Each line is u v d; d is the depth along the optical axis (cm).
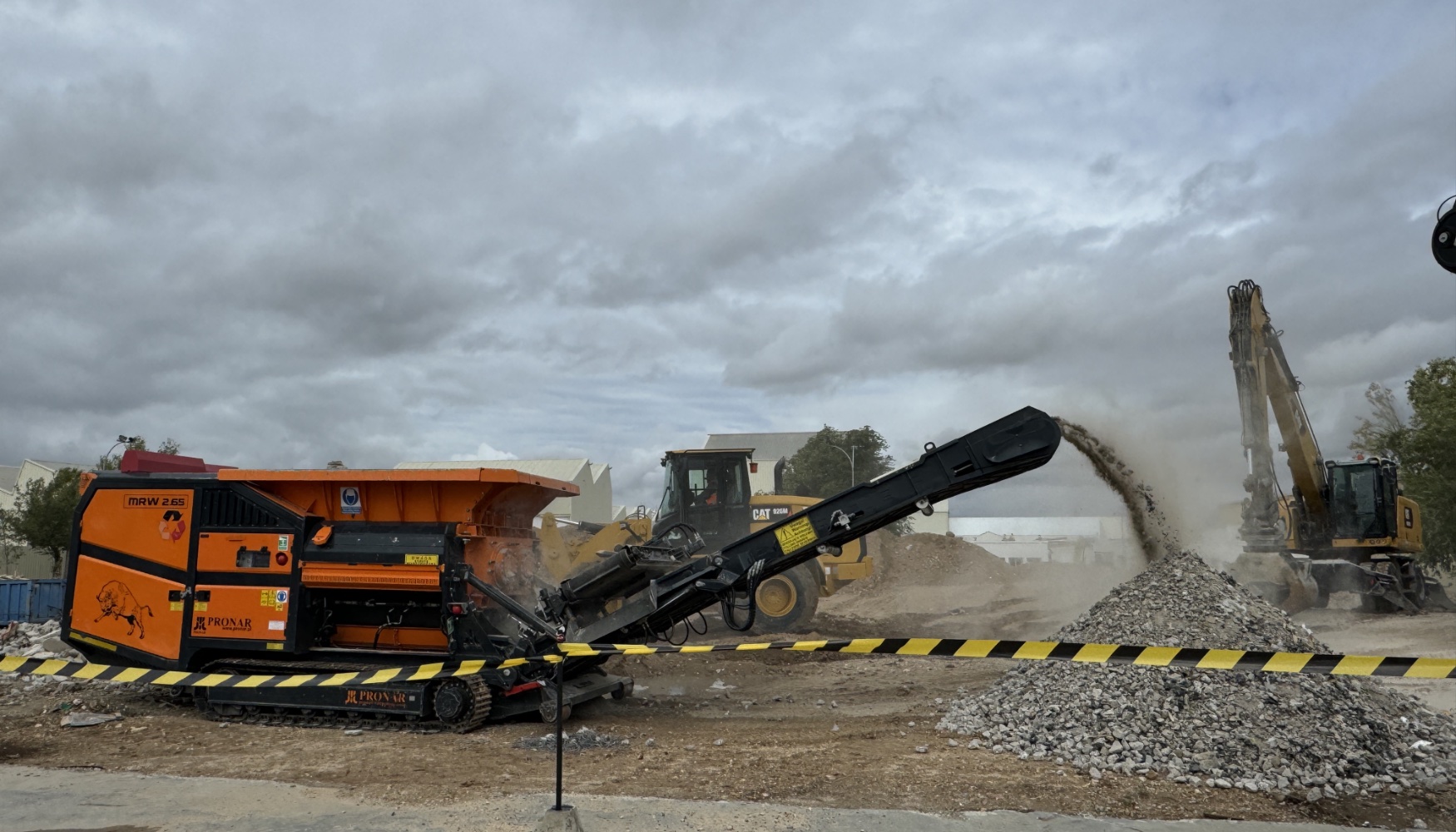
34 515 3475
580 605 945
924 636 1638
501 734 855
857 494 891
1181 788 639
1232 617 855
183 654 924
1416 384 3716
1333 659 537
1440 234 728
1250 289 1809
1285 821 570
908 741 795
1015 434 859
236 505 934
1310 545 2158
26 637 1339
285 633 902
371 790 643
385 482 913
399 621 946
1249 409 1805
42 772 700
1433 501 3316
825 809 589
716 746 783
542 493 1019
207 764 734
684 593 905
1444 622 1834
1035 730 763
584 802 603
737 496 1817
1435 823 572
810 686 1141
